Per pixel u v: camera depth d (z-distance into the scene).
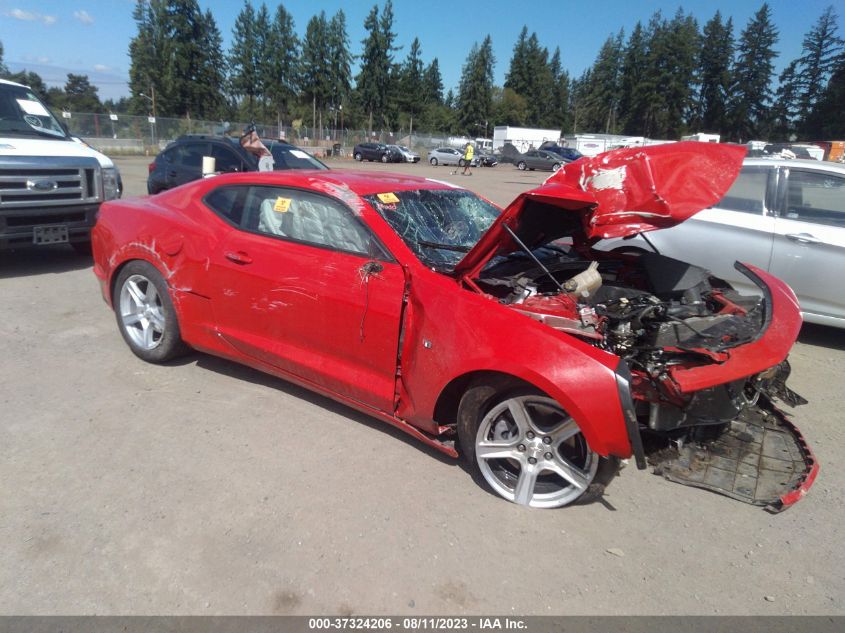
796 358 5.30
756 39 87.19
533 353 2.67
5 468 3.03
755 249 5.40
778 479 3.17
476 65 90.44
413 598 2.32
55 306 5.71
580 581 2.46
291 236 3.58
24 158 6.40
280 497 2.90
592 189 2.98
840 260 5.12
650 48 90.50
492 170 40.72
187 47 68.25
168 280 4.03
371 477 3.11
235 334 3.83
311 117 76.75
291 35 76.44
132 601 2.24
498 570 2.50
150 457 3.19
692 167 2.89
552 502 2.89
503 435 2.97
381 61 77.06
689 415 2.87
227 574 2.39
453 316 2.92
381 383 3.24
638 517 2.91
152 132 41.47
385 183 3.79
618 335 2.91
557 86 102.69
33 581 2.31
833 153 34.19
